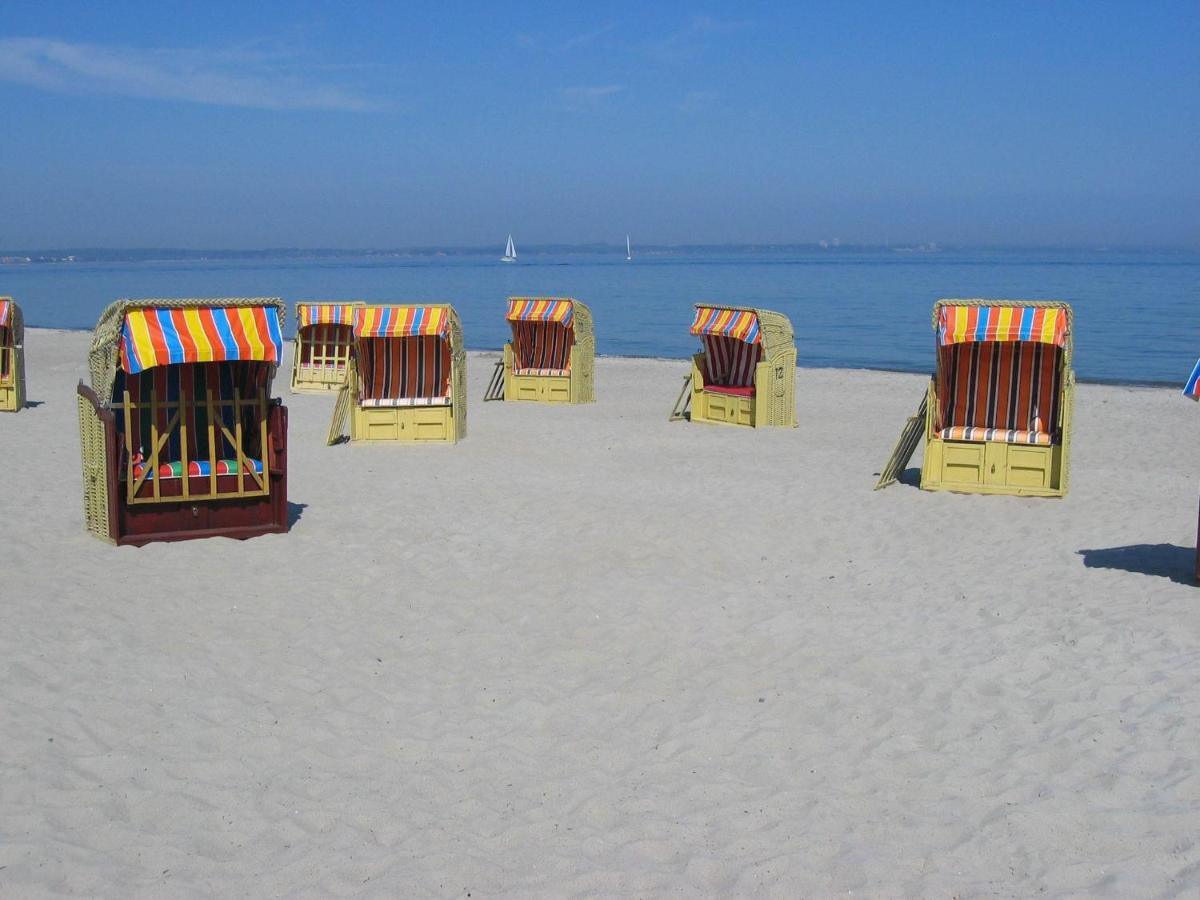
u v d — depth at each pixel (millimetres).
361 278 111812
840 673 7031
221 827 5043
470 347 37438
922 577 9273
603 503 11977
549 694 6766
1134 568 9320
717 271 127375
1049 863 4660
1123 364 30594
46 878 4488
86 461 10109
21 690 6406
